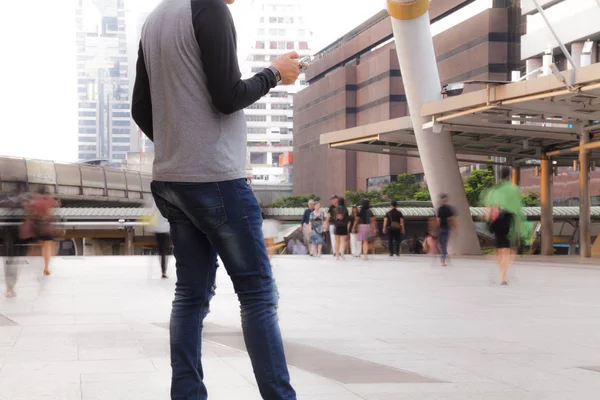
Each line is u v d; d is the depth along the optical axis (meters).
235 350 5.50
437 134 28.89
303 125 131.75
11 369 4.68
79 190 57.84
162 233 14.69
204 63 2.73
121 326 7.06
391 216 27.47
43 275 15.58
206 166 2.79
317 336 6.40
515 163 34.00
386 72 103.44
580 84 19.27
